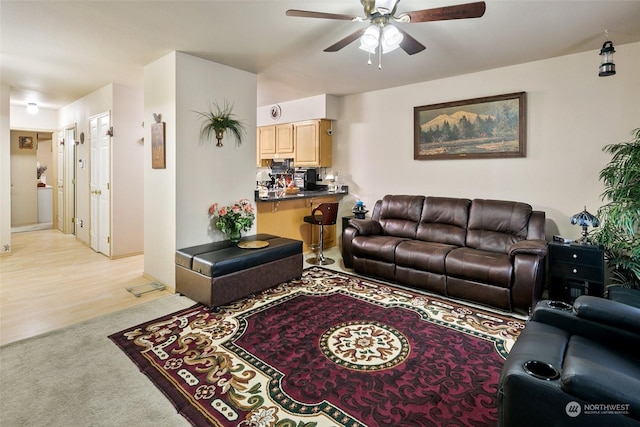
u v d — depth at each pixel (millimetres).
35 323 2842
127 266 4535
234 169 4094
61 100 5859
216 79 3824
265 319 2941
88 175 5531
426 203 4375
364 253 4102
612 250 3074
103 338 2586
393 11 2127
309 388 2004
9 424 1697
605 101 3369
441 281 3514
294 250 3922
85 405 1844
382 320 2939
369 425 1711
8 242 5016
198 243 3773
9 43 3221
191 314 3035
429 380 2086
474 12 1990
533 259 3016
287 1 2438
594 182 3469
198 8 2529
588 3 2441
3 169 4922
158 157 3697
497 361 2301
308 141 5691
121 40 3152
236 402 1879
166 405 1854
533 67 3768
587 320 1771
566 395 1242
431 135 4590
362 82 4668
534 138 3811
